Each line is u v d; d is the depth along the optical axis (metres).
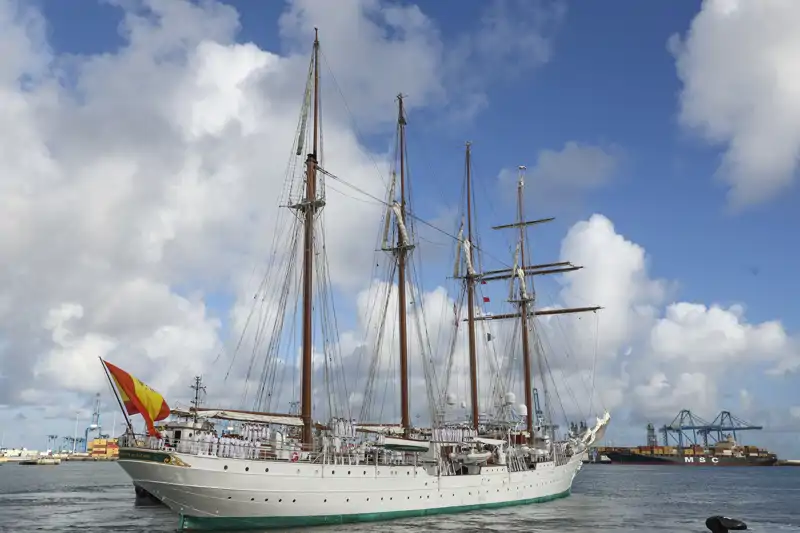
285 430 45.56
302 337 47.28
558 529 47.16
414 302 60.06
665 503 76.69
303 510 41.28
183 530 38.53
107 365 38.38
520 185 87.56
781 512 68.31
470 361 69.88
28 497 81.94
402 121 63.78
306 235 49.88
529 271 82.38
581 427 81.56
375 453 47.03
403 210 61.81
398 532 41.53
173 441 38.22
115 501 75.06
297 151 51.38
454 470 54.56
